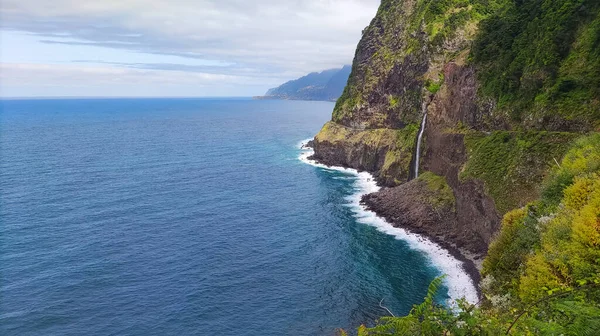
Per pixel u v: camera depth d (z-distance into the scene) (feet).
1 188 285.43
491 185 179.32
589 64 168.55
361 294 152.56
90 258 176.76
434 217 217.77
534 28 210.38
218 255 183.73
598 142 116.57
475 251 181.47
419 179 264.11
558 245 74.59
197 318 136.46
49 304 141.59
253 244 197.57
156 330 130.21
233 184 315.78
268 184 318.65
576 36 182.70
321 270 171.32
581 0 184.96
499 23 251.60
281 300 148.05
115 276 161.79
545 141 168.04
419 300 148.05
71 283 155.33
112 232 207.41
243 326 133.18
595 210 71.26
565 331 29.84
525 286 74.43
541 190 116.67
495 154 192.85
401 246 195.62
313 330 131.95
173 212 242.17
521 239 104.83
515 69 208.23
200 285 156.76
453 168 229.45
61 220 222.69
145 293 150.30
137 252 184.44
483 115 226.99
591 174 91.25
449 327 32.55
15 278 157.79
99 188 291.99
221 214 241.76
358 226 223.92
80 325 131.34
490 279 104.27
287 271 169.99
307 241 202.28
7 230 205.98
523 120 192.54
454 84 270.05
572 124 163.43
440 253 186.39
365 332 34.06
